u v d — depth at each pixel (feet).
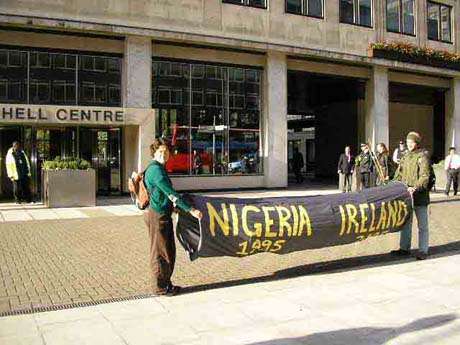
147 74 59.00
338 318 16.76
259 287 20.53
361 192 24.80
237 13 64.44
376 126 78.33
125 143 59.31
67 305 18.26
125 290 20.30
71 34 56.39
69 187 48.75
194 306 18.03
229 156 66.13
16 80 54.65
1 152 55.67
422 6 84.12
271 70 67.82
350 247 29.48
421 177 25.40
